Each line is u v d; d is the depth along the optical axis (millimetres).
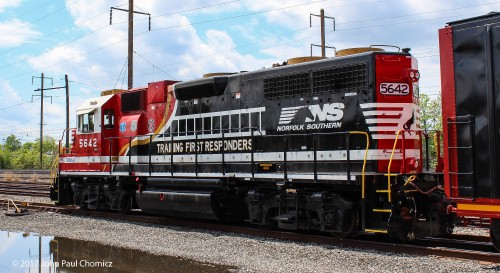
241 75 12898
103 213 16391
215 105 13469
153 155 15141
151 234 12172
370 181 10062
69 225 14070
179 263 8984
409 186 9711
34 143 111688
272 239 11164
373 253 9312
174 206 13883
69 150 18531
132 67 25766
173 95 14617
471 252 8586
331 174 10523
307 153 11258
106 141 16734
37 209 18516
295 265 8539
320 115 11125
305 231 12125
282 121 11859
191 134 13984
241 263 8812
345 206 10227
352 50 11117
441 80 8656
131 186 16375
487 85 8055
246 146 12555
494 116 7965
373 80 10281
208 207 12867
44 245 11172
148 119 15570
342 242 10250
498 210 7902
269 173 11859
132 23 25938
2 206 19453
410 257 8844
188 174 13812
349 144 10477
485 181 8039
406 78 10516
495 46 7988
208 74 13859
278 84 12023
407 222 9695
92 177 17547
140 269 8617
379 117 10219
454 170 8430
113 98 17000
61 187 19078
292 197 11234
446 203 10281
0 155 88938
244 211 13328
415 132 10594
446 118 8562
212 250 10039
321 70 11188
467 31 8344
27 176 42031
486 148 8039
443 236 11078
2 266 9086
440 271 7816
